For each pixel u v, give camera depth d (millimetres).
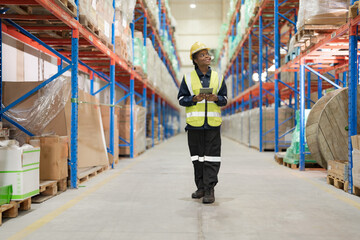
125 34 7781
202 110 3764
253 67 18578
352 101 4395
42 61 7172
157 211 3488
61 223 3066
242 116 14820
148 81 11164
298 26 5840
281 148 10906
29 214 3389
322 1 5512
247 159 8633
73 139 4793
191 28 32188
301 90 6617
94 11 5477
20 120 4836
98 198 4133
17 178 3307
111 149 6996
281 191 4555
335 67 7270
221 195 4297
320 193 4418
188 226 2961
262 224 3018
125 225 2998
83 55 7121
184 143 15836
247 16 12508
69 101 4949
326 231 2816
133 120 9188
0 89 4844
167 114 21172
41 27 5023
